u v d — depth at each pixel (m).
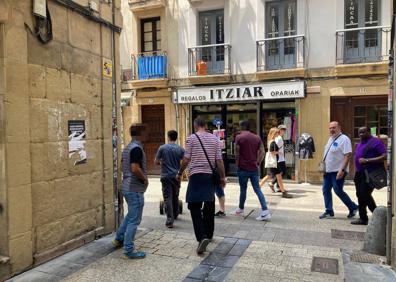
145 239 5.43
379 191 9.38
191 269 4.27
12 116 3.97
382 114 10.58
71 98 4.88
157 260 4.56
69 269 4.26
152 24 13.23
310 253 4.78
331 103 10.92
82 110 5.10
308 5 10.88
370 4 10.40
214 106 12.38
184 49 12.48
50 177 4.53
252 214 7.03
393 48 4.30
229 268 4.30
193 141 5.00
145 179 4.62
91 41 5.30
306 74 10.93
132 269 4.27
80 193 5.06
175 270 4.25
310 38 10.89
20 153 4.07
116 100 5.87
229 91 11.55
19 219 4.07
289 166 11.40
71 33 4.89
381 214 4.74
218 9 12.09
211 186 4.94
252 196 8.93
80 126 5.05
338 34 10.55
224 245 5.12
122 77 13.47
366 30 10.43
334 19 10.65
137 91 13.14
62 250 4.71
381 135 10.59
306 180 11.00
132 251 4.61
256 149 6.68
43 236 4.44
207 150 4.98
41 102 4.39
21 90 4.07
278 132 9.00
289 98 11.02
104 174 5.58
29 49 4.22
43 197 4.43
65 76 4.78
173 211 6.53
